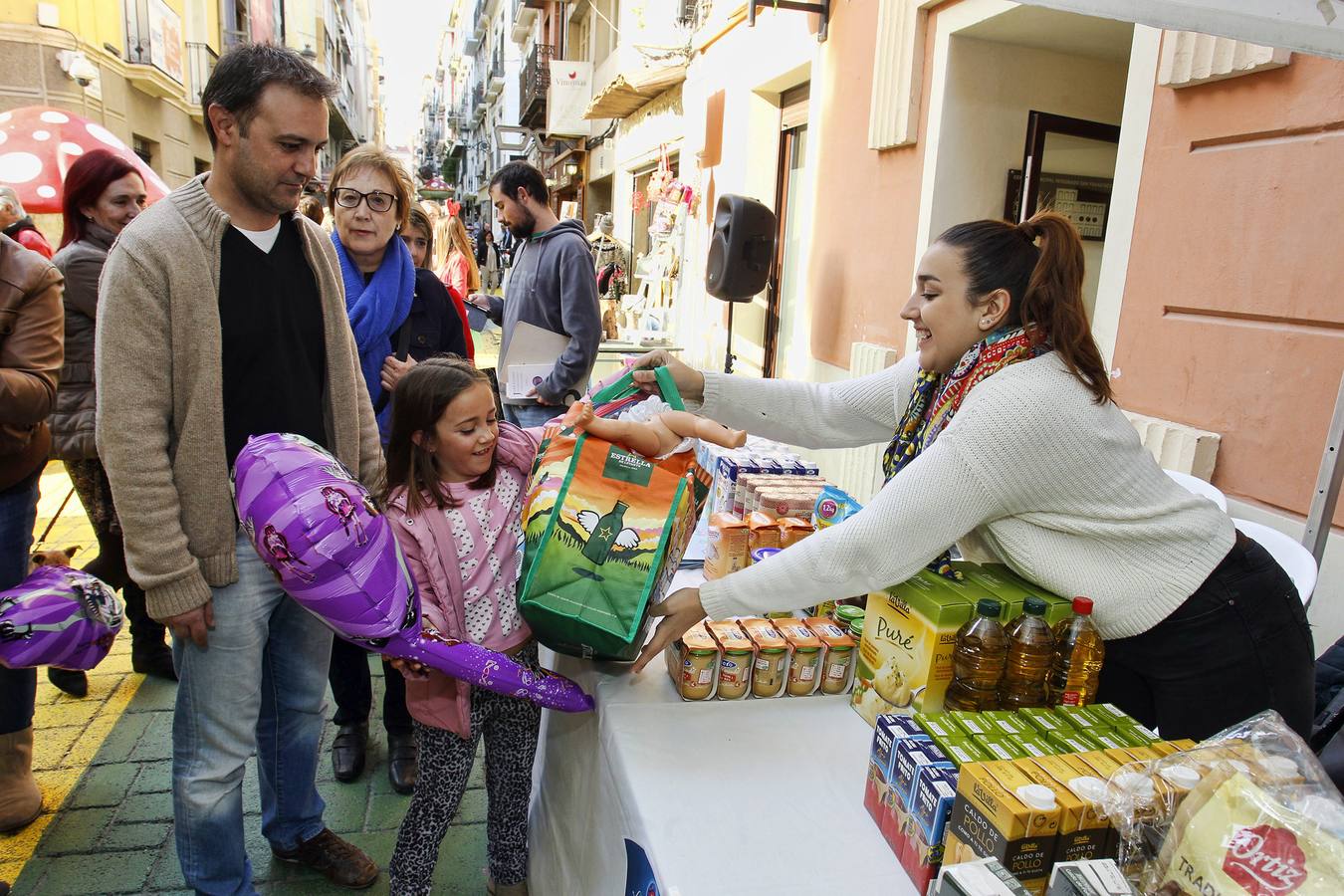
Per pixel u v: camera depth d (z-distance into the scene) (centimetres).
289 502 120
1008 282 127
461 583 148
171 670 287
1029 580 135
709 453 238
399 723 233
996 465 119
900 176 384
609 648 128
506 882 175
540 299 317
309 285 165
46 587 169
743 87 585
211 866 162
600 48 1333
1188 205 241
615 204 1145
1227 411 230
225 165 148
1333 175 199
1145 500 127
